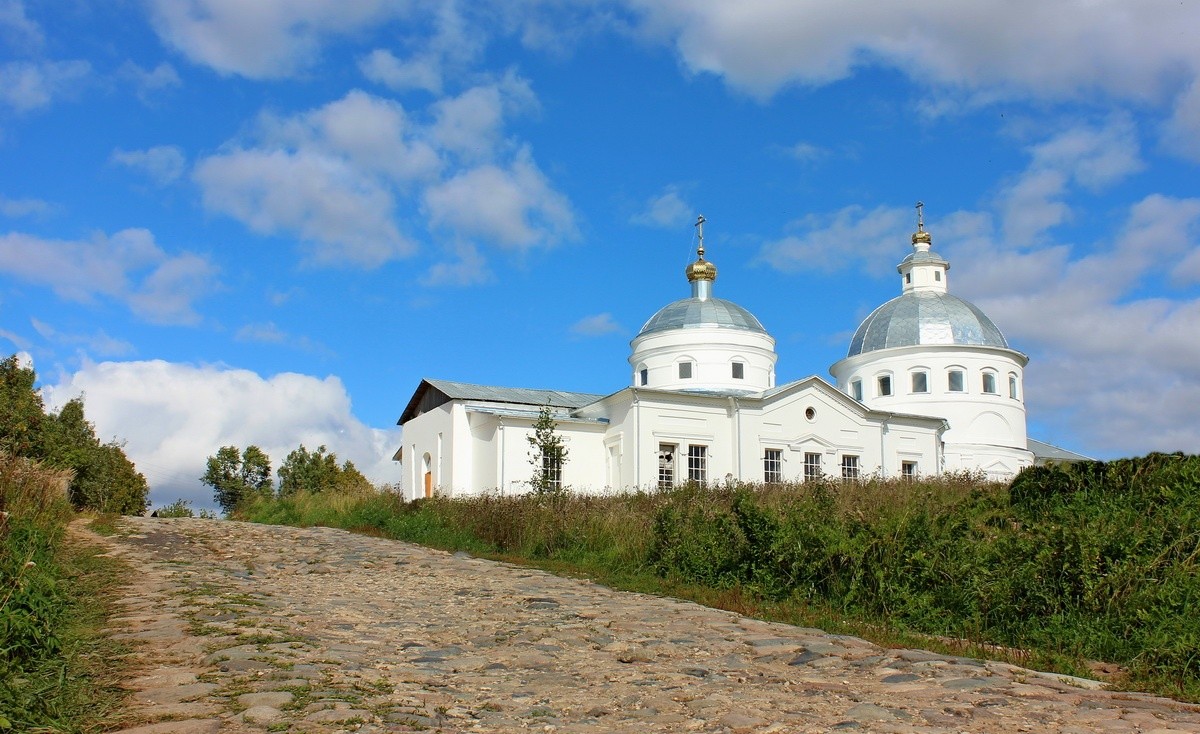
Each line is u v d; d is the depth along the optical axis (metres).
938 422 44.34
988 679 8.52
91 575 13.77
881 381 51.78
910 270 55.06
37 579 10.24
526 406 41.31
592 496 26.19
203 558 17.14
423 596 13.59
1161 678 9.21
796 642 10.25
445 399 41.69
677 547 16.69
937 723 7.03
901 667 9.03
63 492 21.73
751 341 45.72
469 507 24.02
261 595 12.83
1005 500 18.11
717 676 8.69
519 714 7.24
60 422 45.38
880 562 13.32
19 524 13.86
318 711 6.88
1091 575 11.66
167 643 9.16
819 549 14.06
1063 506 17.05
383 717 6.84
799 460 40.22
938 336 50.78
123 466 52.84
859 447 41.88
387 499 30.20
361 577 15.49
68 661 8.10
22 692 6.88
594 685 8.29
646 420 37.88
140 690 7.42
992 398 50.16
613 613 12.27
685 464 38.31
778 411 40.03
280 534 22.38
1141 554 12.15
